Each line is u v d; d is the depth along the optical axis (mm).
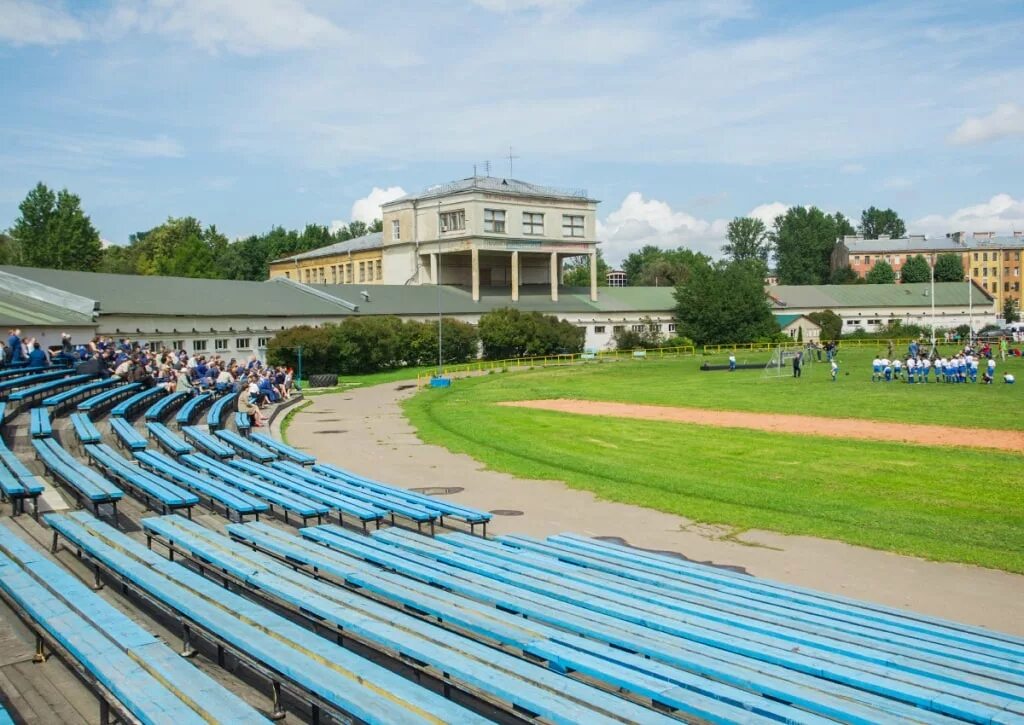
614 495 21703
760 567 15266
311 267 119438
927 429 34031
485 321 85750
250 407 33812
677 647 9016
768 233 198750
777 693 7777
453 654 8453
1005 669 8750
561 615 10148
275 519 18016
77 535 13203
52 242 109188
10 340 34188
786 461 27125
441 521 17891
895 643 9648
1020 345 99812
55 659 9977
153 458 20844
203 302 67250
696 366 78625
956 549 16281
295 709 8930
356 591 12328
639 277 181000
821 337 114125
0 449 20609
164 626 11266
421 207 99562
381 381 65062
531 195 98562
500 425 37094
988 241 180250
